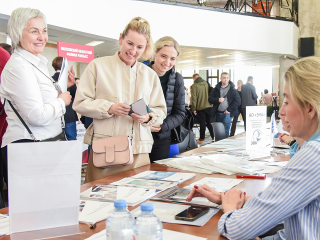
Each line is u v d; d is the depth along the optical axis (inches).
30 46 72.2
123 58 81.7
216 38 351.9
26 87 68.1
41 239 38.5
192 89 321.4
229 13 360.2
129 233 31.7
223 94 312.8
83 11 251.1
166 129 99.3
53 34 283.3
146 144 84.0
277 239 48.4
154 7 305.9
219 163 77.7
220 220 39.6
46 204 41.5
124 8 281.7
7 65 70.1
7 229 41.2
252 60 506.9
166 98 100.8
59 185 42.0
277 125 129.1
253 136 94.8
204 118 320.2
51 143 41.5
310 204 36.8
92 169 75.7
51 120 72.2
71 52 219.1
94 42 325.4
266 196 37.1
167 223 42.8
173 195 55.1
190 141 138.7
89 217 44.6
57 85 79.0
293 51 424.5
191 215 44.3
